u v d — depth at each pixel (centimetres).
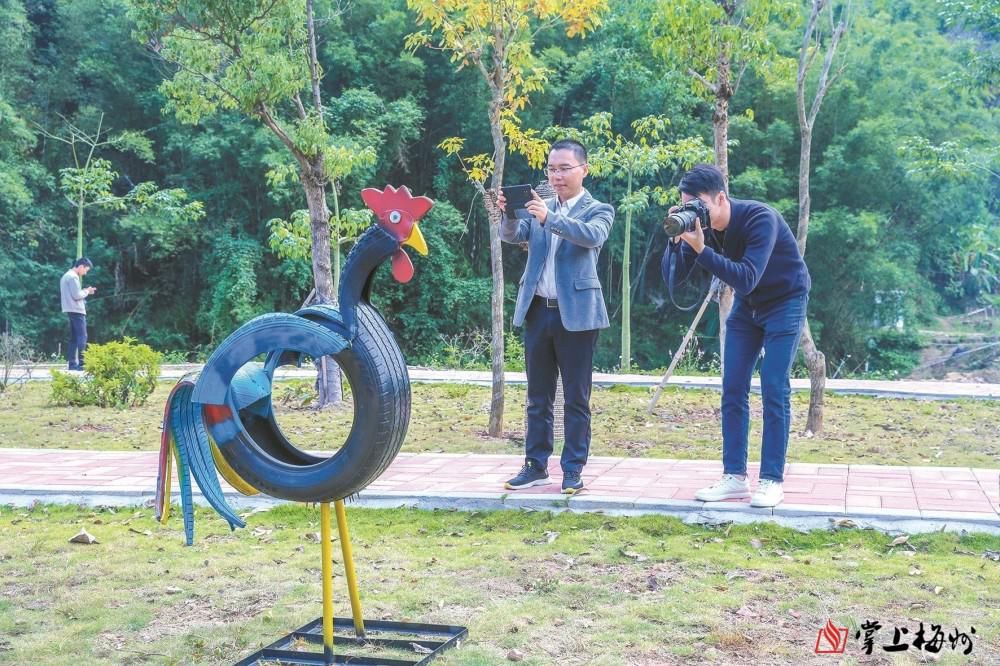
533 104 2867
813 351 913
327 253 1031
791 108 3009
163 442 349
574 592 431
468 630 384
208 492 336
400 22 2920
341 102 2708
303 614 410
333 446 844
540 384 591
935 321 3600
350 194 2770
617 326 3192
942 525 498
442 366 1816
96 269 2994
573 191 576
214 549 515
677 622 390
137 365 1126
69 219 3016
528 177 3070
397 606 416
